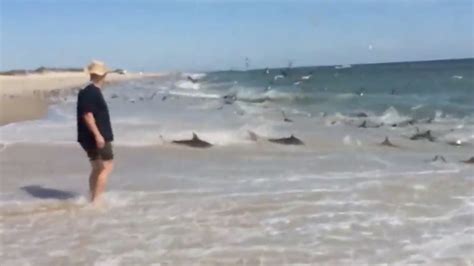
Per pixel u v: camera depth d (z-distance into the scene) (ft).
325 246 21.98
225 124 68.49
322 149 49.83
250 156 45.85
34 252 21.95
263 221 25.76
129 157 45.50
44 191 33.17
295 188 32.86
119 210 28.43
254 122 72.13
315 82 234.79
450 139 56.44
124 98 141.08
